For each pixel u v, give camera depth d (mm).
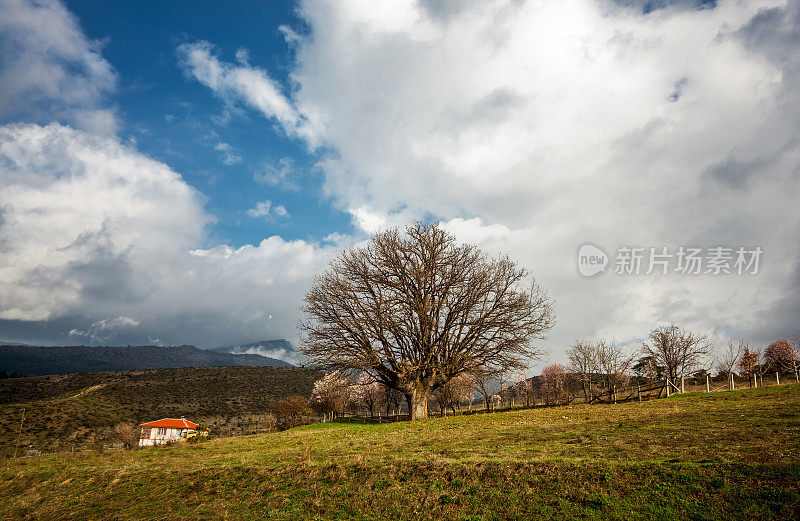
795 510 10086
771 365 70000
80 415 77938
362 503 14188
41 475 22109
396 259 37906
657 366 57406
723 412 23688
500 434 22641
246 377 125750
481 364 37219
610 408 34344
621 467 13406
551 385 70500
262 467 18844
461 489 13930
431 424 31266
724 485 11523
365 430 31172
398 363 37000
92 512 17016
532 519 11648
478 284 37812
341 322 36781
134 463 23453
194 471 19656
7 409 75625
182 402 98625
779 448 13859
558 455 15805
